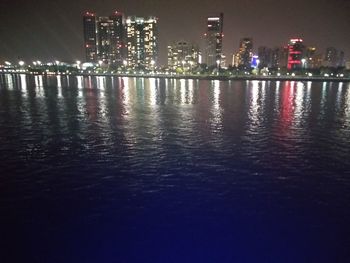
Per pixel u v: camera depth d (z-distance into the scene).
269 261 16.53
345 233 18.91
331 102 90.75
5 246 17.61
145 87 153.00
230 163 31.22
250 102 88.88
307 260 16.61
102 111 67.56
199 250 17.34
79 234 18.73
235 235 18.66
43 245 17.72
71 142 39.44
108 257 16.80
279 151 35.78
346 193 24.27
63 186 25.31
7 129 47.62
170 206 22.03
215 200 22.95
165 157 33.06
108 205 22.19
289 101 92.75
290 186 25.55
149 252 17.19
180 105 79.88
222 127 50.25
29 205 22.14
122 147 37.06
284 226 19.61
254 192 24.34
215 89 144.25
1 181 26.27
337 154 34.81
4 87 139.88
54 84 167.62
